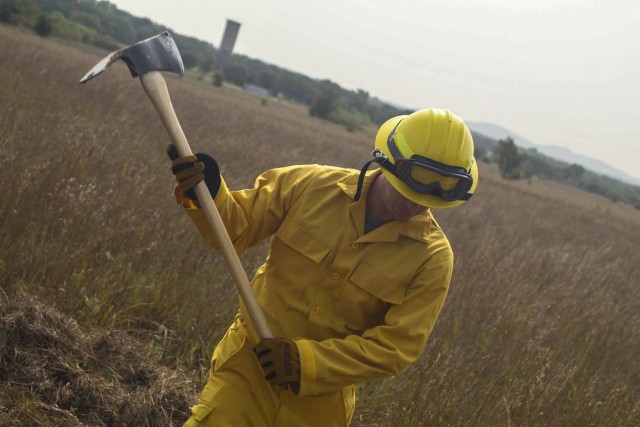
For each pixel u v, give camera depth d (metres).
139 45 2.26
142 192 6.13
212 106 24.30
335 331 2.44
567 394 5.16
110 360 3.57
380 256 2.40
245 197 2.51
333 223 2.43
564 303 7.68
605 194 121.44
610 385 5.77
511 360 5.50
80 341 3.53
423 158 2.25
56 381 3.27
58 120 8.29
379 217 2.43
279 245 2.50
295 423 2.48
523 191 39.41
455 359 5.03
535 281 8.98
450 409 4.38
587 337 6.82
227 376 2.51
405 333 2.35
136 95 16.12
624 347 7.04
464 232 11.67
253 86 121.56
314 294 2.44
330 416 2.52
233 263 2.33
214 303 4.67
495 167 101.00
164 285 4.59
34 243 4.39
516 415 4.66
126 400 3.30
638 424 5.14
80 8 112.56
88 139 7.48
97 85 15.18
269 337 2.34
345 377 2.29
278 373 2.26
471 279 7.57
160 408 3.36
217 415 2.46
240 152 12.38
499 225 14.55
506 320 6.35
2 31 28.94
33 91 10.61
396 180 2.29
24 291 3.91
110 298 4.27
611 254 15.20
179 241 5.42
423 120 2.31
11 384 3.13
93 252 4.67
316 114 86.94
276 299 2.49
